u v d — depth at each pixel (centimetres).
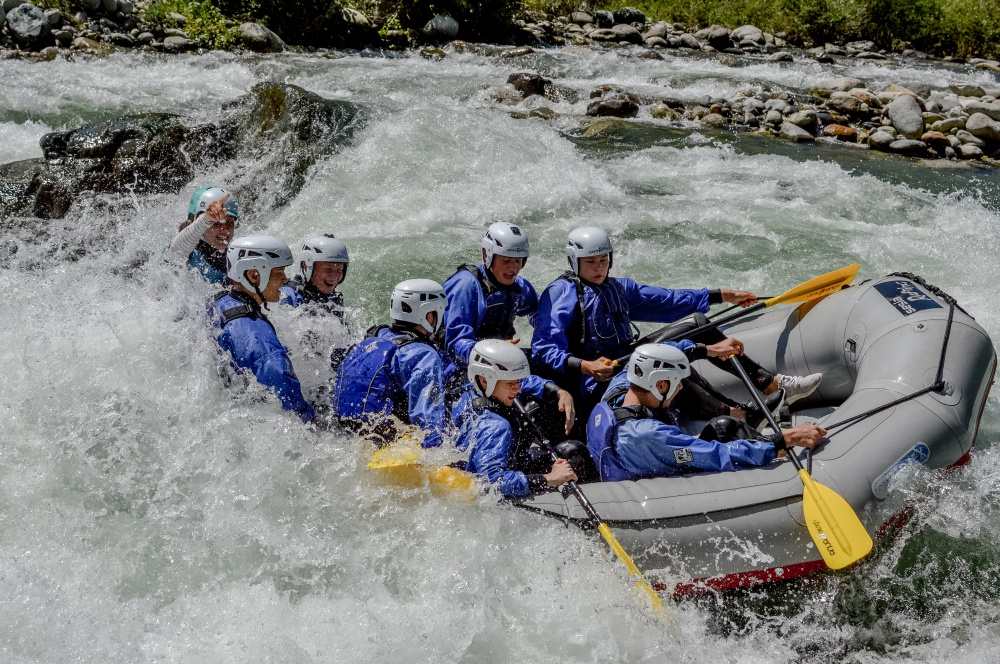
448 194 939
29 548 434
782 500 439
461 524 439
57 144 912
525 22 1941
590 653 411
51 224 812
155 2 1543
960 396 485
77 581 421
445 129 1033
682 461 445
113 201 847
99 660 389
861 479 448
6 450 479
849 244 868
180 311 519
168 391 493
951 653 433
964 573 471
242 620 410
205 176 906
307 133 970
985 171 1177
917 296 536
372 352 468
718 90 1473
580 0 2067
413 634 409
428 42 1748
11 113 1089
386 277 764
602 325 541
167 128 923
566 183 984
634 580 416
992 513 491
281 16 1603
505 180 977
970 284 792
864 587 457
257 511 455
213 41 1506
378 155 977
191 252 545
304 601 419
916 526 479
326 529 447
